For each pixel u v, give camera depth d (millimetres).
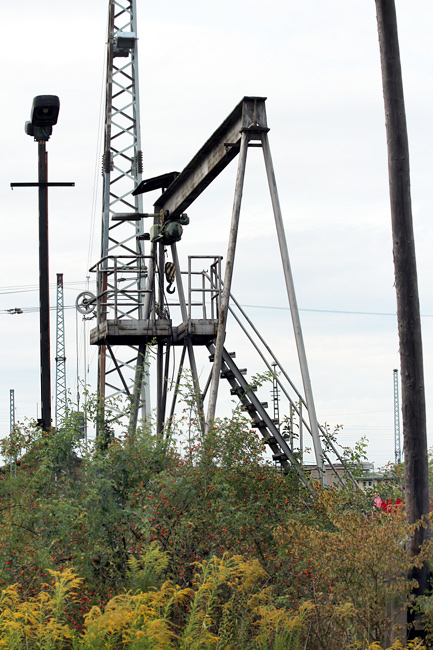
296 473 20484
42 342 31125
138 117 48156
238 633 14953
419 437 16156
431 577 15469
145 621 13344
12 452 19797
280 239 23922
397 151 16812
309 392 23172
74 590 16219
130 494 18375
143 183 31953
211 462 18781
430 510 17203
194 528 17391
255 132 24016
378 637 15148
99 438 19547
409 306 16484
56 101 31469
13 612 13688
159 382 31125
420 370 16359
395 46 16984
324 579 15977
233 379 27188
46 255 31688
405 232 16656
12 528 17906
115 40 48031
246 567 15359
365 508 19516
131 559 16172
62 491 18938
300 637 15414
